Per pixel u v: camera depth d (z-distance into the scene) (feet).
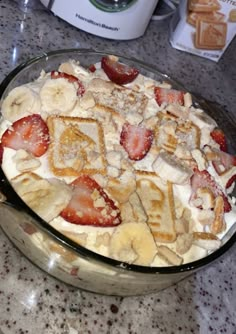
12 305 0.87
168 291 1.03
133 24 1.40
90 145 0.96
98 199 0.87
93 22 1.36
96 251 0.85
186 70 1.54
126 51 1.45
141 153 1.01
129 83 1.14
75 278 0.90
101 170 0.93
